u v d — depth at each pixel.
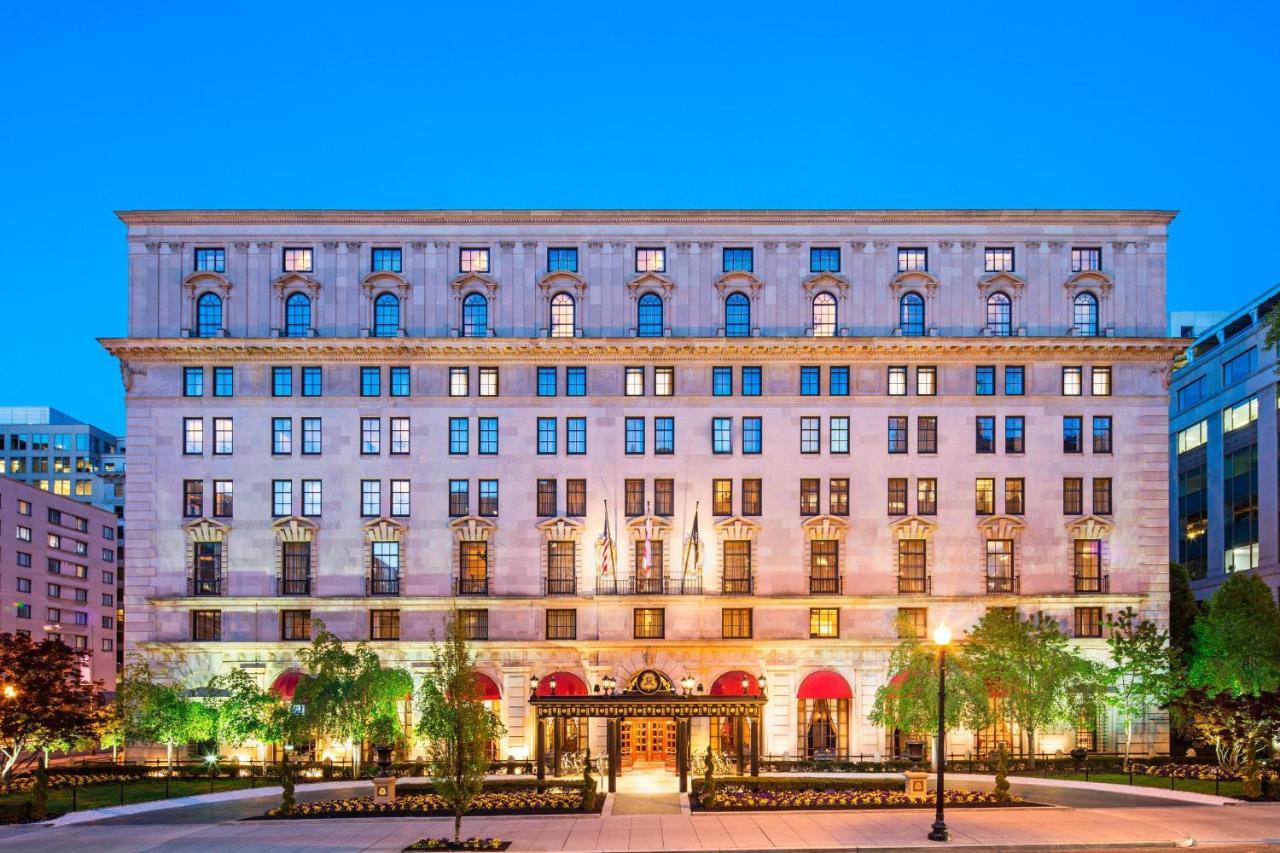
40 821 38.16
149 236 61.12
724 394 60.59
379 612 59.75
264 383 60.47
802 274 61.25
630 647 58.59
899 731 58.31
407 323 60.75
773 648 58.84
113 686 136.50
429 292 60.97
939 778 32.56
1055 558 59.97
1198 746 59.12
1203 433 90.06
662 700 45.59
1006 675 51.19
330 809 38.50
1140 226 61.88
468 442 60.41
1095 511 60.38
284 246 61.16
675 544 59.59
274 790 46.28
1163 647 57.69
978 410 60.59
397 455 60.31
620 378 60.53
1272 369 77.31
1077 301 61.59
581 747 58.09
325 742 56.66
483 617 59.59
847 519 59.75
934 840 32.19
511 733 58.22
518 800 40.06
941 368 60.81
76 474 166.88
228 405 60.31
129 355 60.28
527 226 61.31
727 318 61.19
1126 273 61.62
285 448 60.41
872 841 32.19
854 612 59.38
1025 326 61.06
